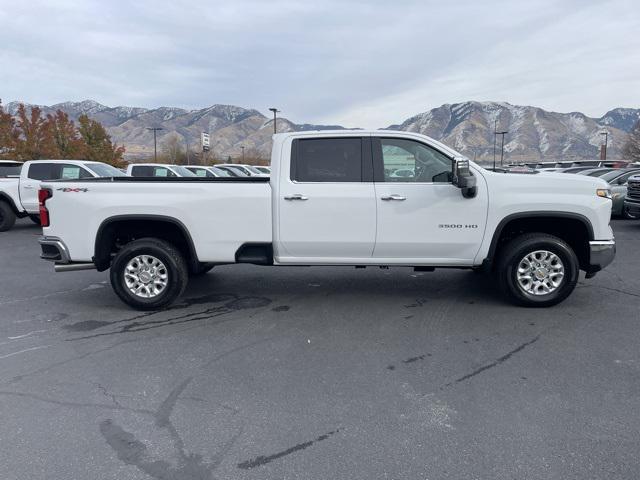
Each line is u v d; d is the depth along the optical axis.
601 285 6.38
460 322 4.99
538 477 2.54
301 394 3.47
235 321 5.12
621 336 4.54
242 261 5.43
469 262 5.33
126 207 5.30
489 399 3.36
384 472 2.59
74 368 3.96
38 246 10.46
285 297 6.02
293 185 5.23
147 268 5.44
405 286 6.47
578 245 5.44
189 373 3.85
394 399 3.38
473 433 2.95
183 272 5.45
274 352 4.26
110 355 4.23
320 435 2.95
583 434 2.92
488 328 4.79
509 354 4.14
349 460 2.70
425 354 4.17
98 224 5.34
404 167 5.26
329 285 6.57
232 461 2.70
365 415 3.17
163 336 4.70
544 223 5.46
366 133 5.27
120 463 2.69
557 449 2.77
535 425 3.02
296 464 2.67
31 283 6.97
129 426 3.08
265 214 5.27
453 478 2.54
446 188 5.15
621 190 13.30
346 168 5.27
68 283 6.98
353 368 3.91
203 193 5.27
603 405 3.26
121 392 3.54
